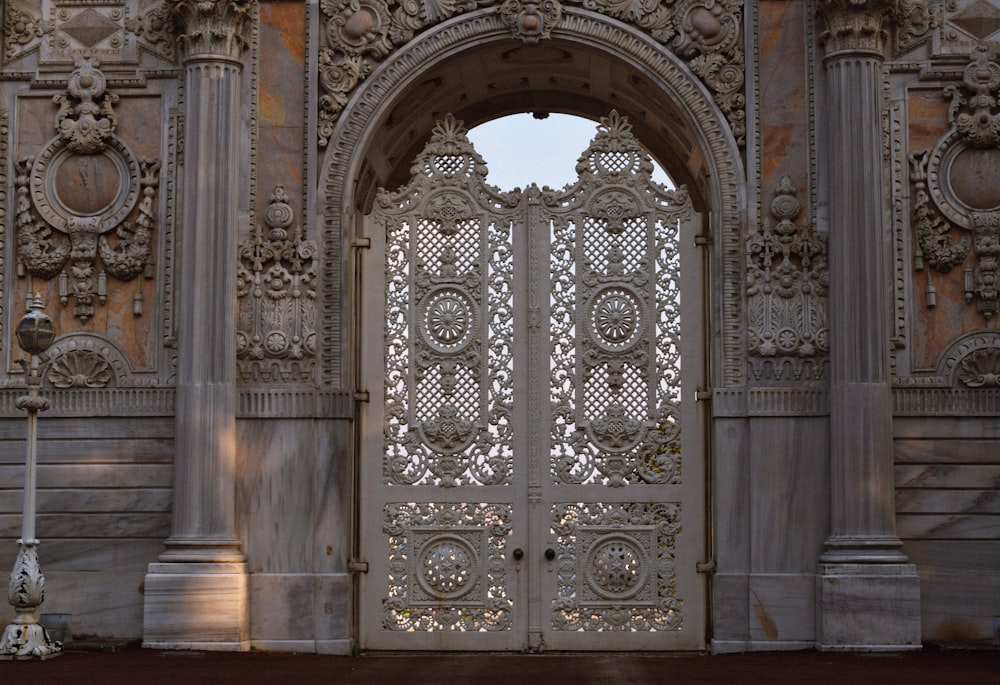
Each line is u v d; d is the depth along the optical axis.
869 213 16.81
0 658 15.44
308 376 17.30
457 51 17.70
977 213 17.19
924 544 16.86
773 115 17.38
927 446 16.97
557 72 18.73
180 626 16.55
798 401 16.98
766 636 16.77
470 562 17.75
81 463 17.44
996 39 17.39
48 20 18.03
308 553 17.09
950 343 17.09
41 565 17.31
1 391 17.62
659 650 17.55
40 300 16.80
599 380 17.89
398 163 19.75
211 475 16.88
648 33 17.67
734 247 17.33
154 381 17.45
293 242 17.44
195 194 17.20
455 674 14.63
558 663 15.88
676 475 17.73
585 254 18.02
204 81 17.34
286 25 17.75
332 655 16.78
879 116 17.02
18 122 17.95
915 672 14.45
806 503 16.89
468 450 17.88
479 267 18.05
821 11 17.22
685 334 17.88
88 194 17.77
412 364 17.97
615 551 17.72
